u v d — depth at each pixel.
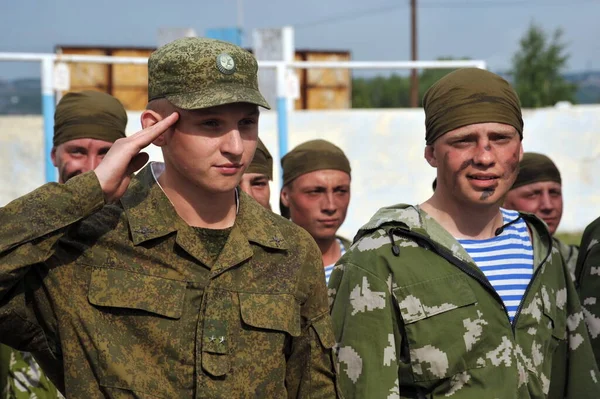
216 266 3.22
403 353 3.82
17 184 16.75
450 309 3.78
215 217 3.30
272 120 16.48
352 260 3.92
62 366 3.28
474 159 3.83
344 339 3.80
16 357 4.93
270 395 3.24
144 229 3.20
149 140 3.14
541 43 45.72
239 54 3.19
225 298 3.21
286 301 3.30
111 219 3.23
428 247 3.88
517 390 3.79
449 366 3.72
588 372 4.22
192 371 3.14
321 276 3.47
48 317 3.17
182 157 3.16
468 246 3.97
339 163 5.89
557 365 4.25
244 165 3.20
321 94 18.91
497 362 3.78
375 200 17.53
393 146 17.53
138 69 17.08
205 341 3.14
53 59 8.95
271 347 3.24
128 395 3.08
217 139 3.13
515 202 6.64
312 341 3.44
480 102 3.83
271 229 3.38
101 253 3.19
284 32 15.87
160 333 3.14
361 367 3.72
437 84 3.98
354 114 17.25
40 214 3.03
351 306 3.83
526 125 19.69
